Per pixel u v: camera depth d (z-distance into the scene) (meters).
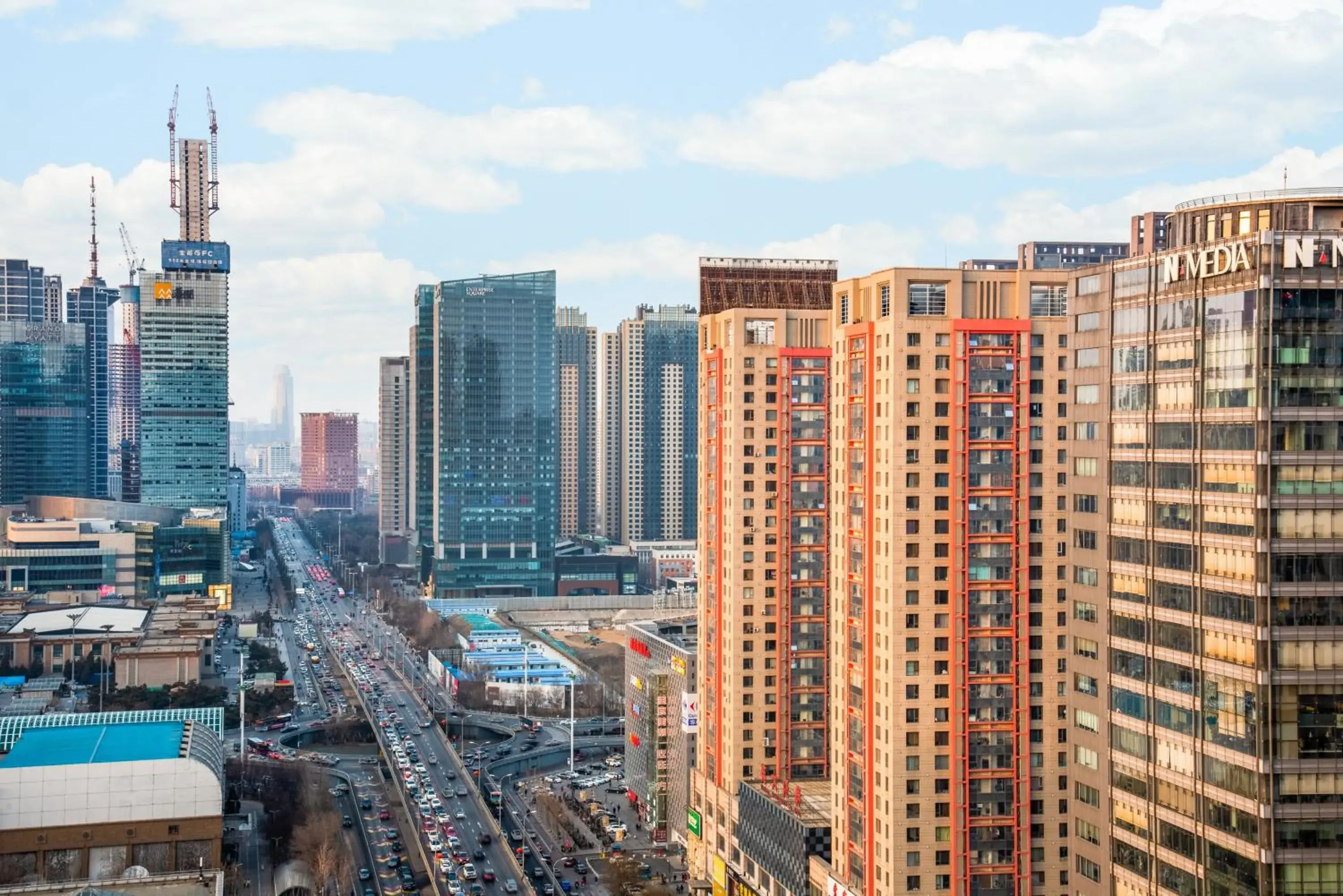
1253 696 145.25
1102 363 172.62
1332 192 162.12
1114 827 169.00
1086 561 175.88
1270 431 145.50
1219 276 152.25
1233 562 149.00
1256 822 144.75
